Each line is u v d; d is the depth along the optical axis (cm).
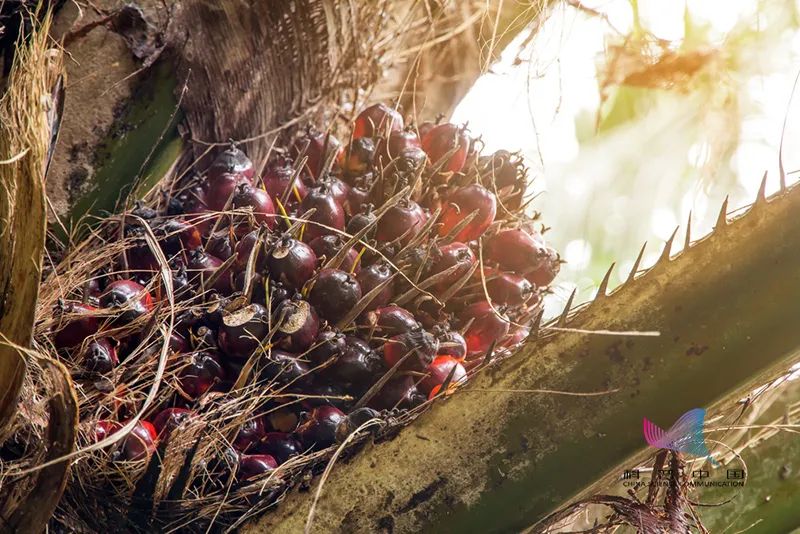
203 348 125
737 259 120
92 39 131
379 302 127
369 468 120
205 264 127
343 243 129
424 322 129
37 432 118
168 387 124
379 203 132
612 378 120
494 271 133
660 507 122
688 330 120
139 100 133
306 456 122
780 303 120
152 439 121
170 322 123
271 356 124
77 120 131
